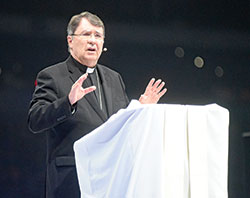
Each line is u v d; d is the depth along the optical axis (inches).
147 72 438.9
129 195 136.7
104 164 144.6
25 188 391.9
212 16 462.9
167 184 138.9
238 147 453.1
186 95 449.1
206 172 143.5
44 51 407.5
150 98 182.9
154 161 137.9
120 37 433.7
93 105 182.2
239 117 459.5
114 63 430.9
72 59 198.7
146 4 442.6
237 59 466.3
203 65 455.8
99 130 144.0
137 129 139.3
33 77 403.9
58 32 410.9
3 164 390.6
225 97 459.5
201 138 144.9
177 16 451.5
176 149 141.3
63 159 173.9
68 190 169.8
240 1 469.7
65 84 188.2
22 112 398.6
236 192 439.5
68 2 415.8
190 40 453.7
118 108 195.3
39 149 397.4
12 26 403.2
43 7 409.7
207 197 142.3
